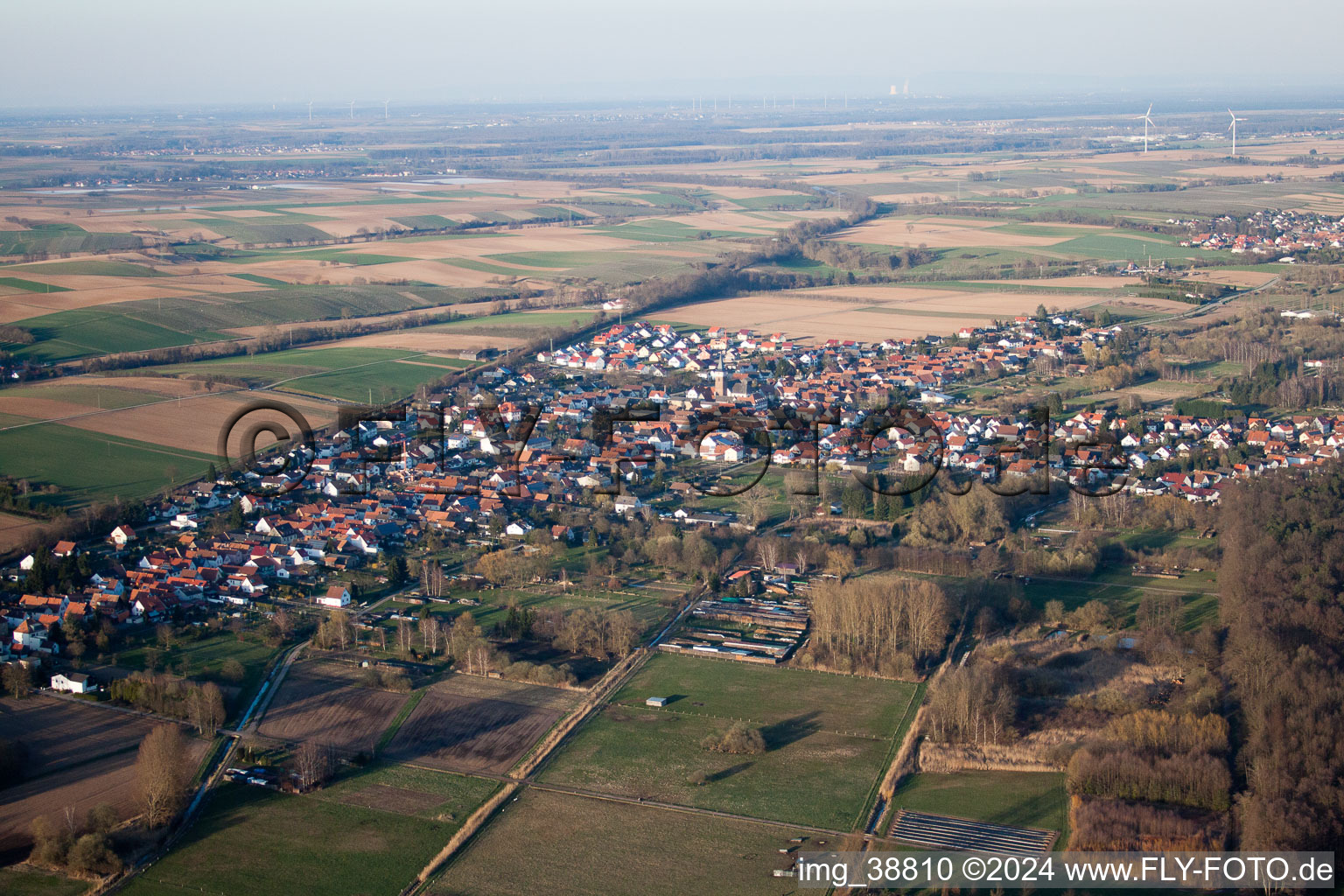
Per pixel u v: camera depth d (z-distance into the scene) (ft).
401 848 506.89
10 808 530.68
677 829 520.01
